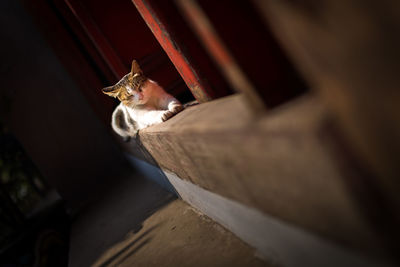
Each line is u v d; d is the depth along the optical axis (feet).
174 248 8.84
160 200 14.38
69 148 26.76
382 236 2.85
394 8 1.93
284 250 5.08
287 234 4.57
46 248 16.43
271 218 4.77
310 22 2.35
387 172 2.56
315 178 3.13
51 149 26.21
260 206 4.86
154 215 12.78
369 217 2.84
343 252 3.52
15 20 25.72
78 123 27.20
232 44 3.68
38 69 26.22
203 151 5.44
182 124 6.38
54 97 26.58
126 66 14.64
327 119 2.70
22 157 29.07
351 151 2.71
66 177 26.45
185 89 15.23
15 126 25.16
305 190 3.42
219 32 3.66
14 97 25.30
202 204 8.77
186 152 6.45
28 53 25.98
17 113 25.32
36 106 25.98
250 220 5.68
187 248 8.38
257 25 3.65
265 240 5.63
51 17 18.12
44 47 26.37
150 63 14.84
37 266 15.42
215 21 3.65
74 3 13.89
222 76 7.63
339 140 2.70
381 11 1.98
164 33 7.50
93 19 14.19
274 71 3.71
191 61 7.51
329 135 2.70
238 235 7.30
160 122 9.04
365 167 2.71
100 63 16.98
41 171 25.82
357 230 3.05
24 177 30.60
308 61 2.60
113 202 19.81
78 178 26.78
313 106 3.05
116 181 25.82
